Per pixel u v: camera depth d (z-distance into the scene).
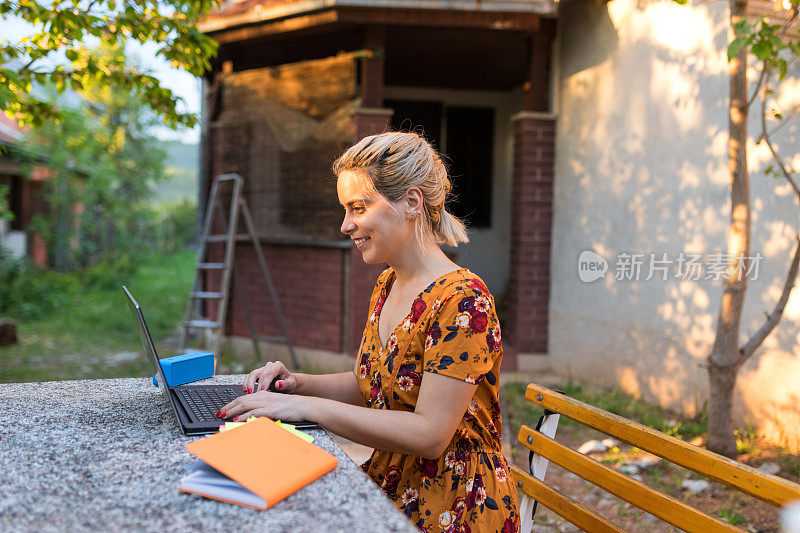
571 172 6.76
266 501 1.33
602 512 3.65
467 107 9.30
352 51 7.23
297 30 6.57
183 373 2.28
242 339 7.47
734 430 4.81
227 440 1.54
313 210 6.83
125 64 4.46
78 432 1.76
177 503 1.35
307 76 6.72
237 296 7.56
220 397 2.06
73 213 15.34
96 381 2.30
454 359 1.61
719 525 1.53
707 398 5.16
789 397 4.50
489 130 9.38
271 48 7.38
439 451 1.62
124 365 7.16
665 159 5.54
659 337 5.61
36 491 1.40
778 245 4.58
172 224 28.91
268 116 7.04
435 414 1.61
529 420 5.28
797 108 4.35
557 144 7.01
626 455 4.45
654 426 4.98
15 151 12.88
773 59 3.66
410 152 1.78
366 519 1.29
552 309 7.05
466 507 1.67
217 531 1.24
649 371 5.72
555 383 6.48
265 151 7.12
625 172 5.99
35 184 15.55
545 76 7.00
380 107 6.44
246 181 7.30
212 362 2.41
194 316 7.99
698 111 5.19
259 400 1.78
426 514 1.67
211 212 6.93
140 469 1.52
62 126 13.81
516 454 4.55
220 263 7.51
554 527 3.46
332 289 6.83
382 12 6.21
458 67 8.11
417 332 1.70
